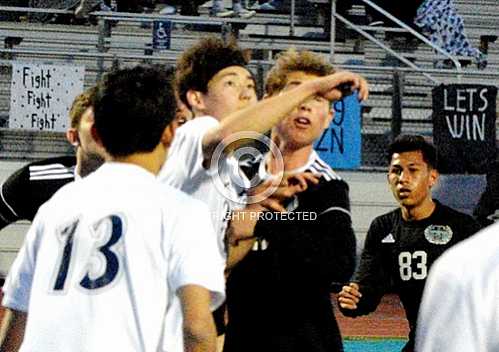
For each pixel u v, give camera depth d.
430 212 13.59
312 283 10.13
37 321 7.80
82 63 36.59
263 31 41.94
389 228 13.79
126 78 8.00
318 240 10.00
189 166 9.17
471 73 35.69
